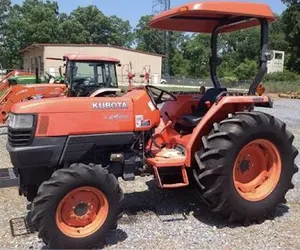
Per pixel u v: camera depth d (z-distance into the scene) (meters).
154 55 40.47
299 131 10.40
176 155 4.31
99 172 3.58
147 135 4.31
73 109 3.83
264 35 4.30
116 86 11.32
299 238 3.83
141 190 5.21
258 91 4.45
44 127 3.71
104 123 3.95
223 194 3.99
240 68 45.12
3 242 3.71
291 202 4.84
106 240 3.74
